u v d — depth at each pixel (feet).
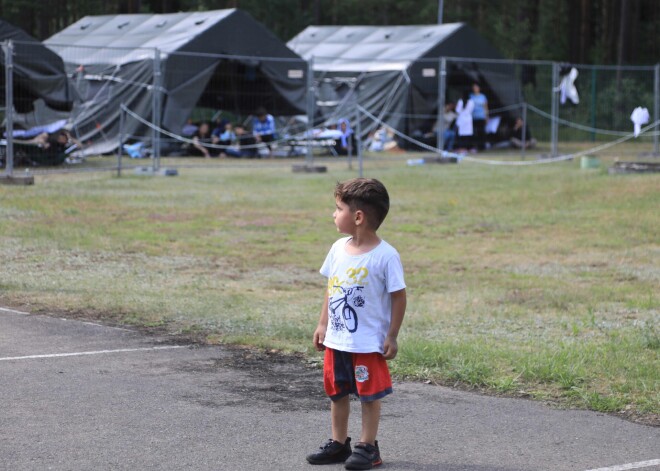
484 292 55.62
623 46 272.51
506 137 191.52
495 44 319.68
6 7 284.00
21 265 60.44
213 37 165.27
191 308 48.85
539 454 28.73
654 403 33.68
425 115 179.93
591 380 36.47
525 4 325.01
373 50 192.03
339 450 27.66
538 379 36.70
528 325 46.96
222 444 29.04
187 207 90.27
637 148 194.90
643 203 93.56
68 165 138.31
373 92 183.52
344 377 27.25
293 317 47.47
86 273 58.65
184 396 34.19
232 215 85.92
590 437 30.42
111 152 160.45
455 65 184.75
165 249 68.49
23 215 81.51
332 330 27.32
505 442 29.81
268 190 106.11
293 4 316.19
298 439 29.73
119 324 45.78
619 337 43.70
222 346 42.01
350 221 27.09
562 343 41.91
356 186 27.04
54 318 46.60
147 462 27.30
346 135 162.71
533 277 60.70
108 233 74.23
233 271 61.36
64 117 148.97
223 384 35.96
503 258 67.87
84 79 164.96
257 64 170.30
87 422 30.83
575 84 236.43
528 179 117.19
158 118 133.28
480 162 154.40
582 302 53.01
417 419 32.12
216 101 176.14
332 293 27.27
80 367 37.76
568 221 84.58
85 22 199.21
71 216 82.23
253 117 172.45
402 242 74.23
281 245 71.36
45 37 291.58
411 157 162.20
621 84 227.20
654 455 28.78
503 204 95.30
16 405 32.45
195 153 167.12
